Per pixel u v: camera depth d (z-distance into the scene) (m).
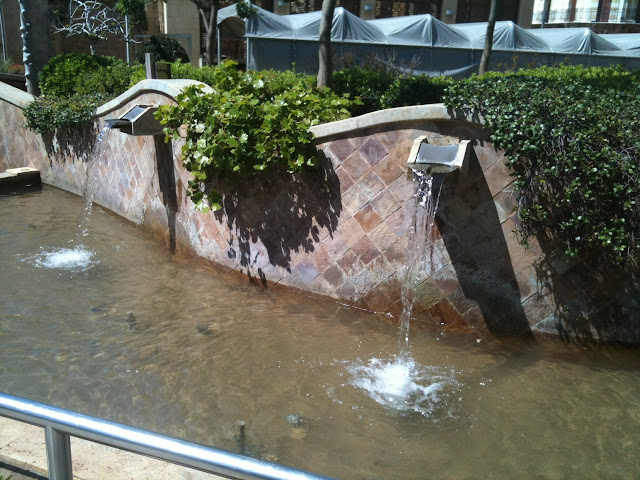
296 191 6.49
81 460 2.95
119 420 4.19
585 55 18.44
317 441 4.05
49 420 1.71
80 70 11.85
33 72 13.49
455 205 5.60
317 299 6.52
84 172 10.46
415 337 5.68
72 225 9.00
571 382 4.89
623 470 3.82
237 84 7.09
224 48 24.30
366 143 5.95
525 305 5.53
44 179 11.64
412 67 16.25
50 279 6.87
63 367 4.91
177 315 6.05
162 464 2.94
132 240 8.44
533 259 5.43
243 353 5.27
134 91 8.43
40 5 13.66
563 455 3.97
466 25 19.41
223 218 7.22
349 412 4.41
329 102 6.89
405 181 5.79
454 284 5.74
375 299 6.17
